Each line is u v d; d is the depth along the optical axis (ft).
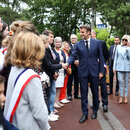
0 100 5.16
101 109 15.66
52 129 11.60
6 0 66.59
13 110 4.97
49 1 80.59
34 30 7.43
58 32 86.17
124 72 17.29
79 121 12.75
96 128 11.73
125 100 17.37
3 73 6.58
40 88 5.13
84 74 13.02
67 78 17.90
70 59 13.26
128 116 13.83
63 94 17.88
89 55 13.02
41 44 5.43
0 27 8.26
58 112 14.97
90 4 67.36
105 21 64.54
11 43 6.24
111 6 60.49
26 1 70.08
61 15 85.15
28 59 5.17
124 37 17.10
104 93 14.88
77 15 84.23
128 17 59.26
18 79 5.06
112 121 12.87
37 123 5.21
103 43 15.17
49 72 11.36
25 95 4.99
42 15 83.87
